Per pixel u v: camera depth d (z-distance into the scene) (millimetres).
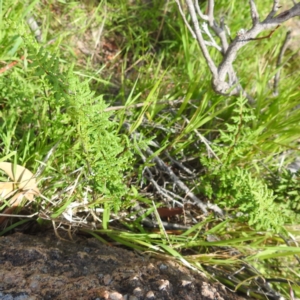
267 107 816
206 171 710
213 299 524
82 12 932
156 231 657
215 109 788
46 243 563
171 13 984
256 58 862
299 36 1041
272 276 635
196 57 871
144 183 693
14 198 581
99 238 595
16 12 777
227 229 681
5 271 476
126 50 943
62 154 615
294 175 730
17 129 679
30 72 686
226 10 957
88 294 455
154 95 780
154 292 490
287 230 665
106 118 549
